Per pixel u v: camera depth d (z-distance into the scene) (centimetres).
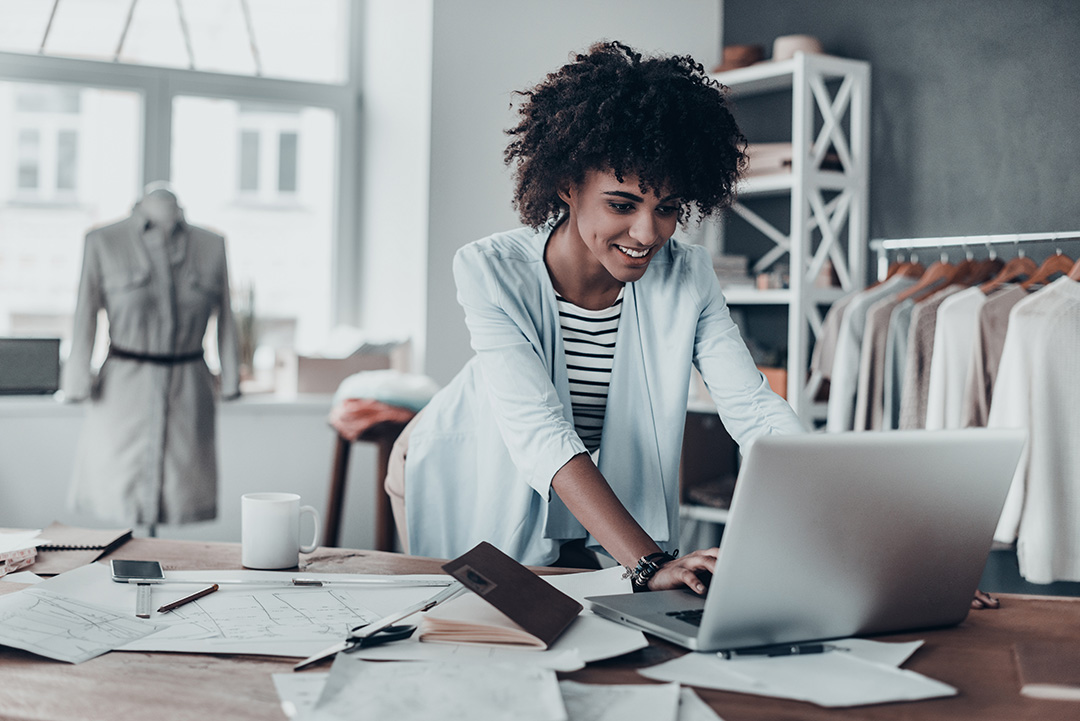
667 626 98
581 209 134
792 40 335
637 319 151
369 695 79
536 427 133
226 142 391
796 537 90
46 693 83
